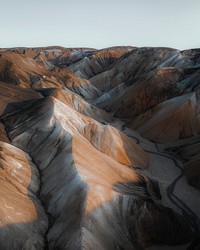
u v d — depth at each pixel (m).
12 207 30.14
